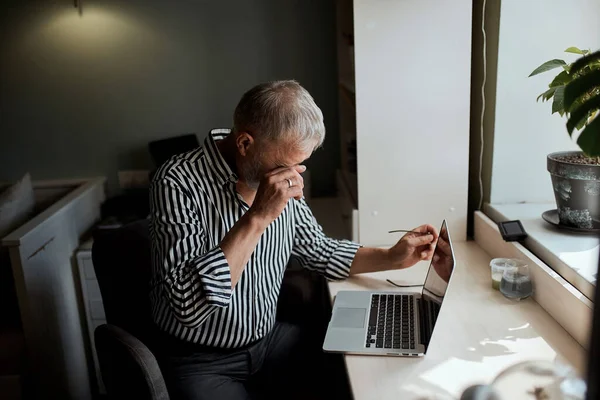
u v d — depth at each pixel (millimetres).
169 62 2584
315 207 2586
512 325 1368
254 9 2541
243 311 1517
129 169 2701
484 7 1809
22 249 1891
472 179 2002
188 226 1364
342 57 2436
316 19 2557
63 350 2150
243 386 1535
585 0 1698
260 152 1331
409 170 1875
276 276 1615
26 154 2674
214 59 2588
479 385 1141
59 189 2660
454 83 1795
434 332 1351
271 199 1294
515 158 1852
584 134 841
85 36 2533
